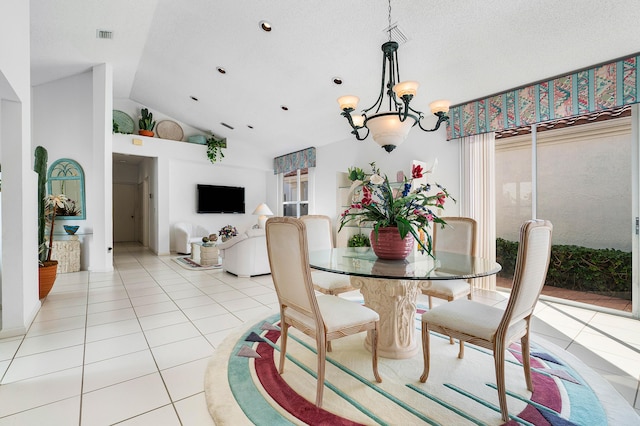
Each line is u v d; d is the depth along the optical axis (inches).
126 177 382.9
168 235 272.7
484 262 82.7
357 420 56.4
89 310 120.9
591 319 112.3
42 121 193.3
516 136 182.2
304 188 288.4
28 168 103.9
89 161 198.8
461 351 81.6
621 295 139.9
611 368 76.9
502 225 188.9
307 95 182.2
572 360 80.1
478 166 151.6
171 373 73.6
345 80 156.7
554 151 167.3
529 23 102.8
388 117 84.3
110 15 140.6
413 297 83.9
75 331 99.6
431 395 64.5
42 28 143.8
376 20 116.0
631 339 94.6
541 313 118.9
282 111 212.1
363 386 67.8
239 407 59.9
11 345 88.8
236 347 87.0
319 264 79.1
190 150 280.5
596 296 142.6
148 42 167.8
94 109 186.9
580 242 158.4
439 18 108.5
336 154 241.8
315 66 151.6
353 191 201.2
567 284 157.2
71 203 197.2
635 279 111.8
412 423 55.6
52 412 58.9
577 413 58.2
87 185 199.3
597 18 95.7
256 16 129.5
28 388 67.0
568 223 162.4
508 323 56.9
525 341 66.3
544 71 122.0
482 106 147.6
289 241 63.9
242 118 242.1
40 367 76.2
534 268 59.6
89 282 167.2
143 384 68.9
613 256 142.3
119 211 383.2
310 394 64.6
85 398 63.5
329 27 125.0
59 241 188.5
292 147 277.0
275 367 76.0
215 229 307.3
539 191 172.9
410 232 84.6
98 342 91.0
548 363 78.4
